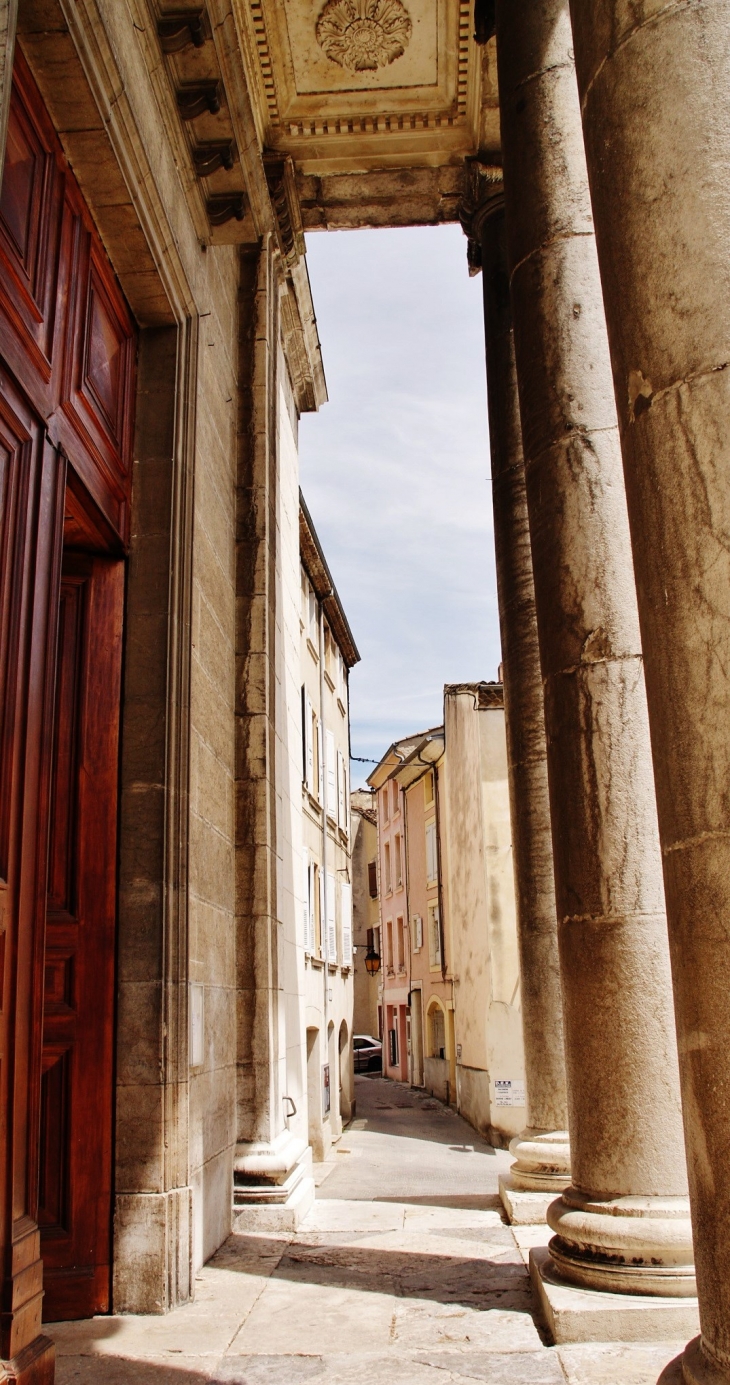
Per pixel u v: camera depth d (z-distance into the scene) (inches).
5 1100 119.8
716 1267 85.4
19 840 128.4
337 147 341.4
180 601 206.1
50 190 159.3
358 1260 205.3
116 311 201.2
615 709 158.4
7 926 123.4
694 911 90.1
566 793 160.1
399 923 1376.7
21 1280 117.5
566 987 155.6
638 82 107.0
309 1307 171.3
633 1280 138.9
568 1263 146.3
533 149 193.6
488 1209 264.5
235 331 307.6
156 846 189.5
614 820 153.6
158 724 195.2
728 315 95.6
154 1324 163.2
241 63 219.6
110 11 166.2
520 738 268.1
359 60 319.0
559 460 174.1
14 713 129.3
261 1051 260.2
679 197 100.7
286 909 326.6
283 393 377.7
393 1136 792.3
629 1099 144.8
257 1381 134.6
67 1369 141.4
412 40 314.3
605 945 149.6
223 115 222.8
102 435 186.2
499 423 303.7
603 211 111.5
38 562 140.6
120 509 198.7
